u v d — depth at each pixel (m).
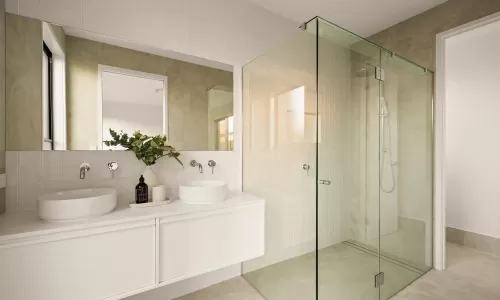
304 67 1.68
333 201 1.71
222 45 2.10
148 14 1.77
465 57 2.88
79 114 1.55
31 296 1.07
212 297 1.86
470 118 2.85
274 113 1.93
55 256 1.11
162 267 1.40
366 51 1.89
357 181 1.85
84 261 1.18
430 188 2.37
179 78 1.90
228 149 2.14
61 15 1.49
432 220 2.35
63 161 1.50
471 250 2.71
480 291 1.90
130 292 1.30
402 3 2.26
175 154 1.80
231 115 2.16
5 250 1.02
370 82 1.93
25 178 1.40
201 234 1.53
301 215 1.72
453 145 2.99
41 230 1.08
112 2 1.64
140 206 1.53
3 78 1.33
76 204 1.22
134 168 1.72
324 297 1.62
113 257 1.25
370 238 1.91
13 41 1.38
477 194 2.79
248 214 1.73
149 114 1.78
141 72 1.75
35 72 1.43
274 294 1.87
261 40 2.31
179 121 1.90
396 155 2.13
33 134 1.42
